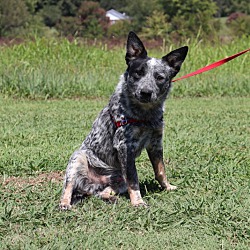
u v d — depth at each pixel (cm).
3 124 1104
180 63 631
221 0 6378
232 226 525
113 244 485
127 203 597
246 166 768
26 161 790
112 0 6944
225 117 1232
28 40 2080
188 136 980
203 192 650
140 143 613
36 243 489
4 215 548
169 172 735
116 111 608
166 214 555
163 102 620
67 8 5253
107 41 2245
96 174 626
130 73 612
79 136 971
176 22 4097
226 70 1936
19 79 1622
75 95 1631
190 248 477
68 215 553
